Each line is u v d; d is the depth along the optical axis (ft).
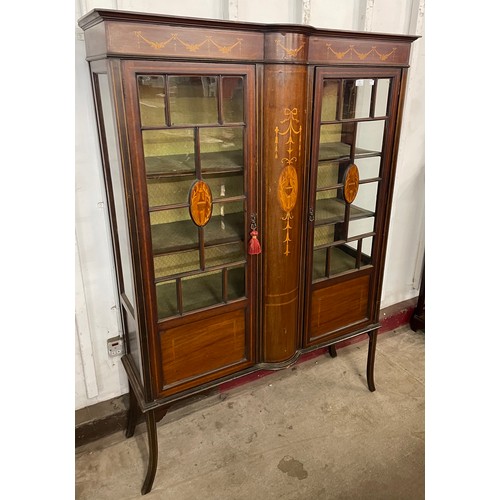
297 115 4.23
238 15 5.10
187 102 4.25
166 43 3.49
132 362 5.28
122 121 3.53
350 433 5.90
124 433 5.87
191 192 4.05
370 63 4.60
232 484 5.14
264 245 4.63
